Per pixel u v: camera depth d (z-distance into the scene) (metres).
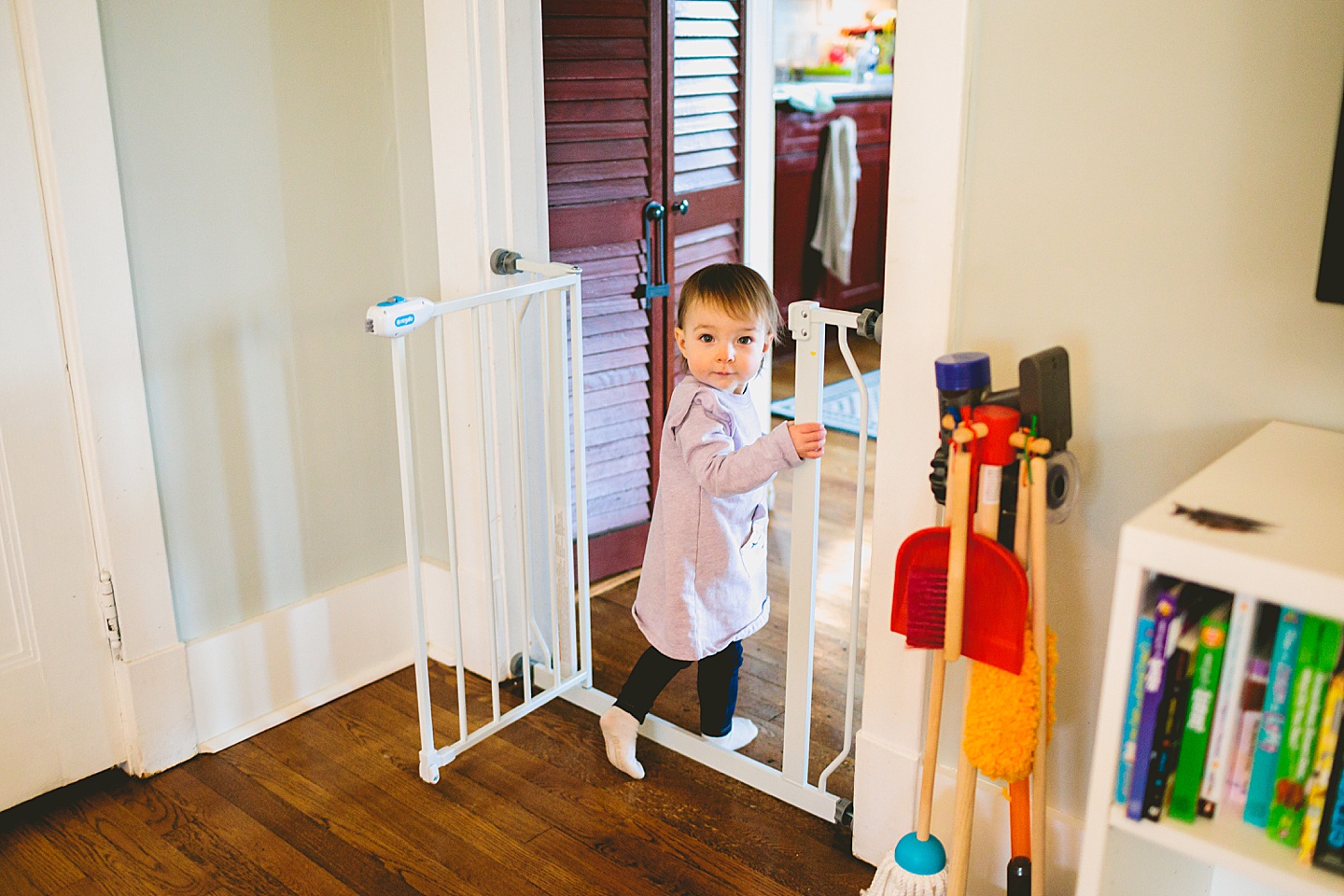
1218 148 1.24
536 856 1.81
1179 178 1.27
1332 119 1.16
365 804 1.94
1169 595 1.03
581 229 2.47
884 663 1.67
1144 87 1.27
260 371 2.05
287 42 1.97
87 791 1.97
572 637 2.24
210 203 1.92
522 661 2.24
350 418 2.21
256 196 1.98
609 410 2.67
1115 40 1.28
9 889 1.74
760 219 2.94
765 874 1.77
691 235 2.75
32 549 1.81
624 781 2.00
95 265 1.76
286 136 2.00
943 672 1.40
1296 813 1.04
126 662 1.94
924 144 1.43
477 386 1.89
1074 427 1.43
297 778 2.01
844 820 1.80
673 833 1.87
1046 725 1.36
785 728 1.90
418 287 2.23
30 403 1.76
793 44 4.75
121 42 1.76
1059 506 1.32
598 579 2.81
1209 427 1.32
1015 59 1.36
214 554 2.05
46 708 1.88
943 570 1.34
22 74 1.66
